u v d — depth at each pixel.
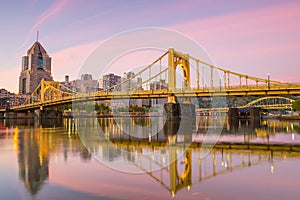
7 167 6.40
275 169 6.22
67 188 4.60
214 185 4.77
